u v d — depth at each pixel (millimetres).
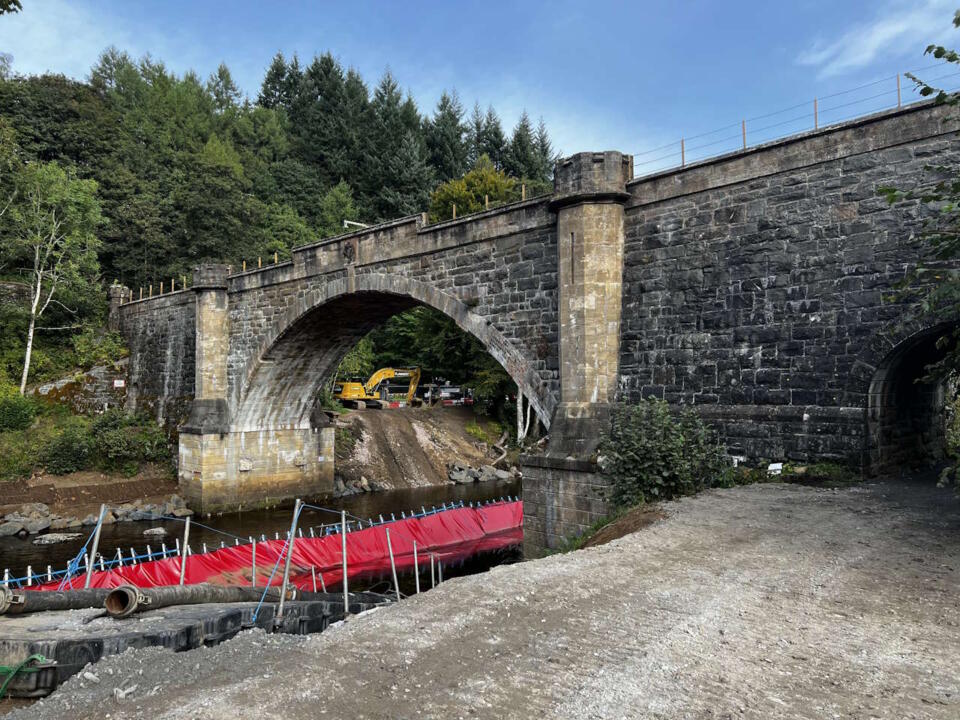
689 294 15758
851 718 4801
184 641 7078
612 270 16812
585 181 16844
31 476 30141
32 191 38094
